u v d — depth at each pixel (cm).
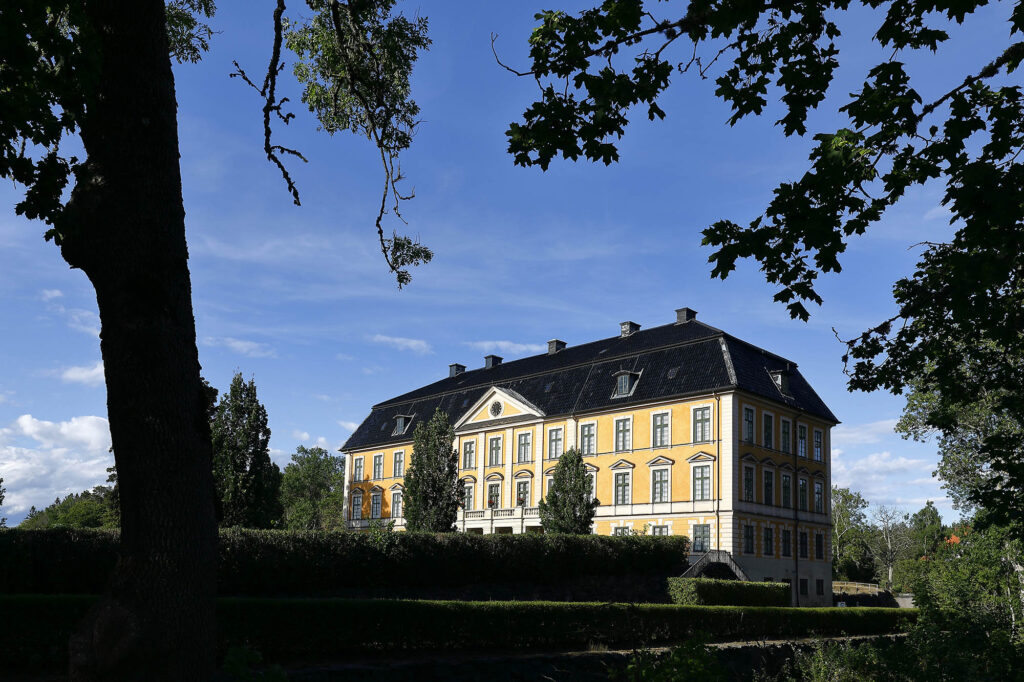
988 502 1334
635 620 2177
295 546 2080
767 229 848
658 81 788
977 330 1286
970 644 1498
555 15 772
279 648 1502
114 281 654
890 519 7612
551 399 5178
